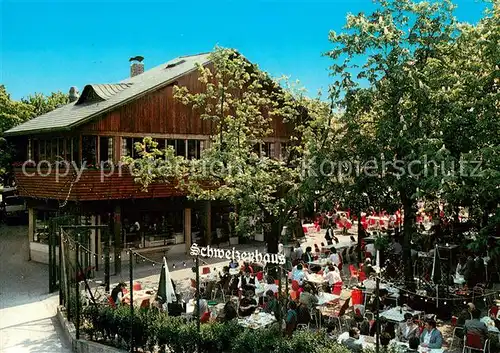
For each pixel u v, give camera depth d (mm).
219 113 22750
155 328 13391
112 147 24109
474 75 16453
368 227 32812
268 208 21172
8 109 40906
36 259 27203
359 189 17969
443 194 14898
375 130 17828
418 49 18109
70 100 34594
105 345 14203
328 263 18516
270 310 14688
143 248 26781
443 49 17781
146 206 25266
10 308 19016
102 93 26703
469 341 12164
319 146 19422
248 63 26219
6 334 16062
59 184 23328
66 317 16828
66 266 16844
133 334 13703
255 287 17500
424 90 16297
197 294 12773
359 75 17844
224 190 20828
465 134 16484
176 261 26203
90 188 22641
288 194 20953
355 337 12078
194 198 22234
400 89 16938
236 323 13023
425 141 15625
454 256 21297
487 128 15812
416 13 18031
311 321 15086
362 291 16203
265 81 23844
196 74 27109
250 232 21891
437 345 11922
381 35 17281
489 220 14234
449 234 23875
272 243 21500
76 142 23312
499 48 14852
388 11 18312
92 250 24844
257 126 26156
